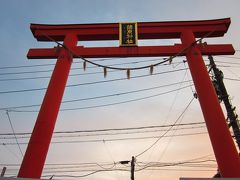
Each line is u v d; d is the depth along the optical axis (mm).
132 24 11797
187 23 11844
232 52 10922
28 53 11148
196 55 10594
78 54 11016
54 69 10430
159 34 11867
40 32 11891
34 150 8367
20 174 7957
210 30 11656
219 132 8516
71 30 11945
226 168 7898
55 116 9297
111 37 12031
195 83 9977
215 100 9250
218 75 18406
